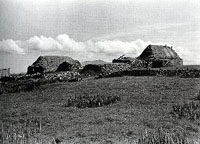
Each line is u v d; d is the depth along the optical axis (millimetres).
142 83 29281
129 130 12578
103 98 21578
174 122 13812
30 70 51969
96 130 12992
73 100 21922
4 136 12109
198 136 11242
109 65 44438
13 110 19859
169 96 21422
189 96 20906
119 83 30531
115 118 15352
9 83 36312
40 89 32062
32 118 16531
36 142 11242
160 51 56594
